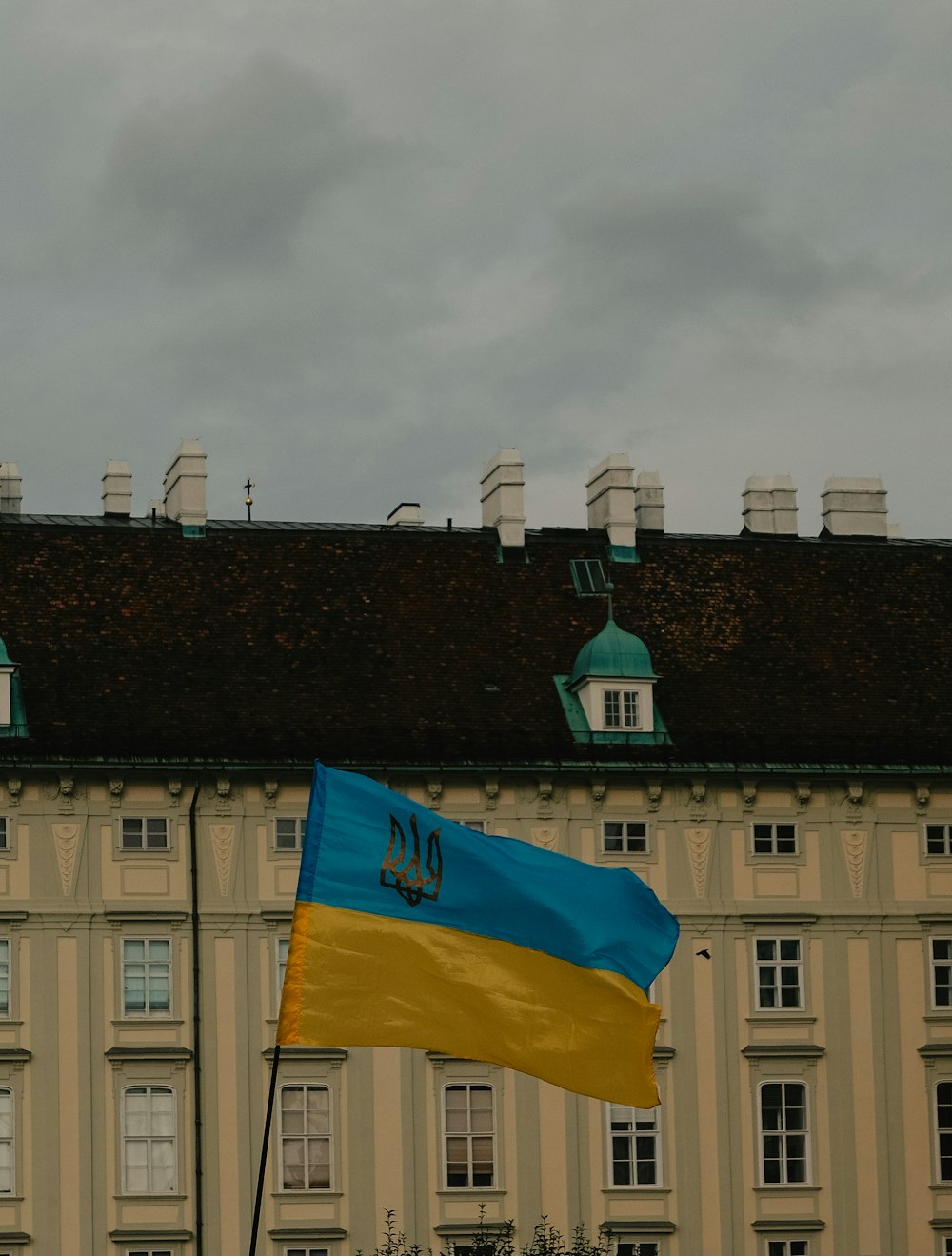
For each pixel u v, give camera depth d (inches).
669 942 2142.0
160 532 3895.2
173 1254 3469.5
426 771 3617.1
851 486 4202.8
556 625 3882.9
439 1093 3553.2
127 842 3550.7
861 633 3959.2
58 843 3531.0
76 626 3732.8
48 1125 3469.5
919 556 4104.3
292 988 2086.6
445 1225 3531.0
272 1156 3511.3
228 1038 3526.1
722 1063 3639.3
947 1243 3654.0
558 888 2123.5
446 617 3863.2
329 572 3897.6
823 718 3799.2
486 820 3644.2
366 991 2090.3
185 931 3540.8
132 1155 3489.2
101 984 3511.3
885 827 3730.3
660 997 3641.7
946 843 3747.5
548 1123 3572.8
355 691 3718.0
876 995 3688.5
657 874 3668.8
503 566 3964.1
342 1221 3513.8
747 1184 3617.1
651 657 3855.8
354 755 3617.1
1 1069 3472.0
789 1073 3649.1
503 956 2106.3
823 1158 3639.3
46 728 3565.5
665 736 3720.5
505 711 3725.4
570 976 2108.8
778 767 3693.4
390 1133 3535.9
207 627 3779.5
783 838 3710.6
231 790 3580.2
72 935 3513.8
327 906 2097.7
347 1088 3535.9
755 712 3791.8
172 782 3553.2
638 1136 3602.4
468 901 2113.7
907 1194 3651.6
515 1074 3572.8
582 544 4023.1
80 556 3836.1
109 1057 3491.6
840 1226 3631.9
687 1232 3590.1
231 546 3905.0
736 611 3956.7
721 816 3693.4
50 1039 3489.2
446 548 3973.9
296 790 3599.9
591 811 3668.8
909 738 3789.4
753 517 4170.8
